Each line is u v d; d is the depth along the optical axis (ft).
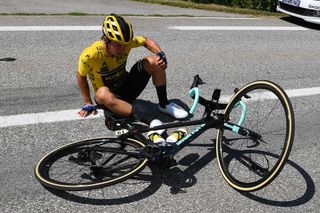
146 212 10.68
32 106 15.42
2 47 20.93
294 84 19.48
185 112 14.94
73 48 21.62
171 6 34.24
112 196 11.16
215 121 11.76
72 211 10.53
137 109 15.65
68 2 32.01
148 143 11.26
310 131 15.35
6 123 14.20
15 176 11.63
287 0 31.37
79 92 16.80
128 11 30.81
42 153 12.78
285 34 28.50
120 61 13.08
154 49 13.46
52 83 17.40
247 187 10.99
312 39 27.84
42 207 10.58
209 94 17.62
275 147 13.70
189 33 26.27
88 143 12.06
